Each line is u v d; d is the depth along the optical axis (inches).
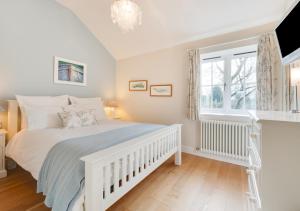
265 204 38.1
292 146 34.9
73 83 128.9
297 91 65.6
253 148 55.4
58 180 50.8
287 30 55.1
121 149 54.1
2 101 92.6
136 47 145.4
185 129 127.9
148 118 147.7
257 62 93.4
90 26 138.1
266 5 85.1
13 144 85.1
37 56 107.0
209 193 72.3
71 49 127.6
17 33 97.2
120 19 79.7
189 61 119.9
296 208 35.1
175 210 61.1
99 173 45.2
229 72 114.7
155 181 82.4
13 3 95.0
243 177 87.5
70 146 59.2
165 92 136.7
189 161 110.1
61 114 95.6
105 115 132.3
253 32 99.0
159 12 104.3
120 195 55.3
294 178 35.0
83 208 45.7
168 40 128.6
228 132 107.7
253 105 107.3
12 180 81.0
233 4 88.0
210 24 105.1
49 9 112.7
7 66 93.7
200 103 120.0
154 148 79.3
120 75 165.9
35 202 63.9
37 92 107.5
